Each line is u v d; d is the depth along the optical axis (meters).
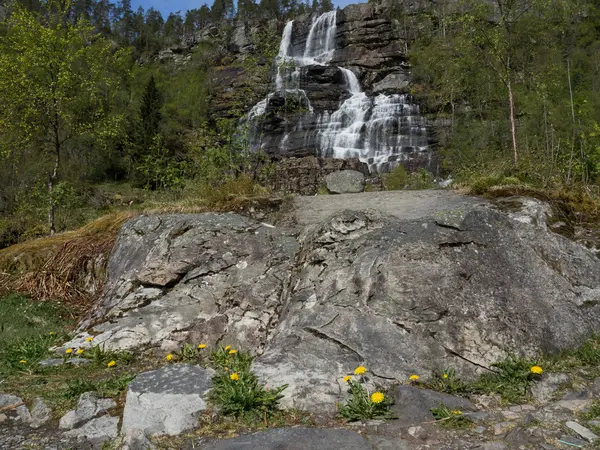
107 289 5.59
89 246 6.98
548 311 3.74
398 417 2.70
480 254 4.04
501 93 11.74
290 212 6.71
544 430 2.45
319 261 4.46
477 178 7.21
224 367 3.45
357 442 2.38
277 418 2.71
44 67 11.48
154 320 4.55
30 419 2.83
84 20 12.30
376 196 7.22
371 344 3.43
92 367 3.84
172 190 9.34
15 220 12.30
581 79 21.81
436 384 3.15
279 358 3.35
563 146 9.25
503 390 3.00
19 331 5.08
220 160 9.56
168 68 50.03
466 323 3.52
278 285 4.65
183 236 5.47
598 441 2.32
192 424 2.62
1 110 11.88
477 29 10.05
